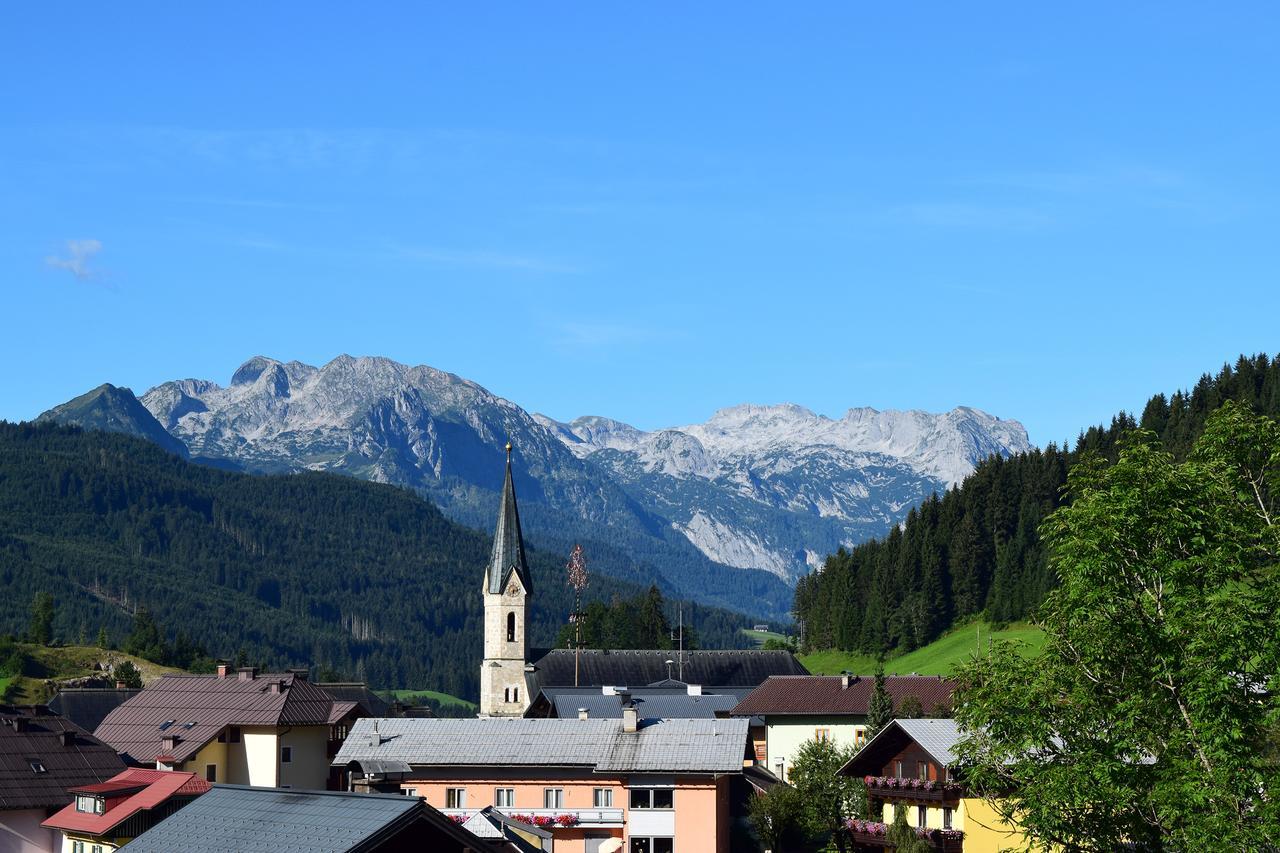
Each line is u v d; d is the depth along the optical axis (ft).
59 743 331.77
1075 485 191.31
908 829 270.46
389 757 337.93
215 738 379.96
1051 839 174.29
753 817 324.60
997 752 179.73
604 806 329.72
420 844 148.56
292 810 156.97
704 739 330.13
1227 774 157.28
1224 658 160.66
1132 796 167.43
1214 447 189.78
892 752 295.89
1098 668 179.22
